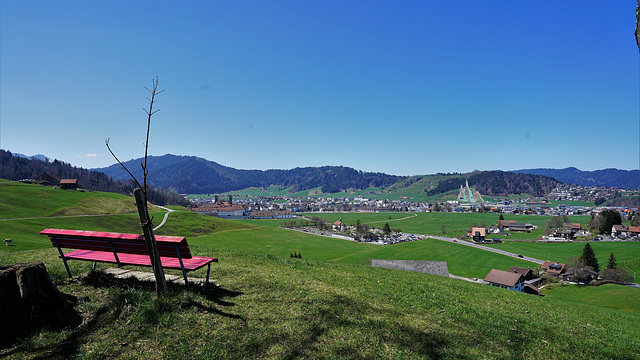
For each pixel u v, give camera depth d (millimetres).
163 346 6277
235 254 18875
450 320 9773
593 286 71875
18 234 61031
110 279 9656
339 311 9016
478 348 8008
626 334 12172
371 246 128125
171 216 145250
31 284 6316
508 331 9484
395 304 10719
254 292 9945
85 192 154250
